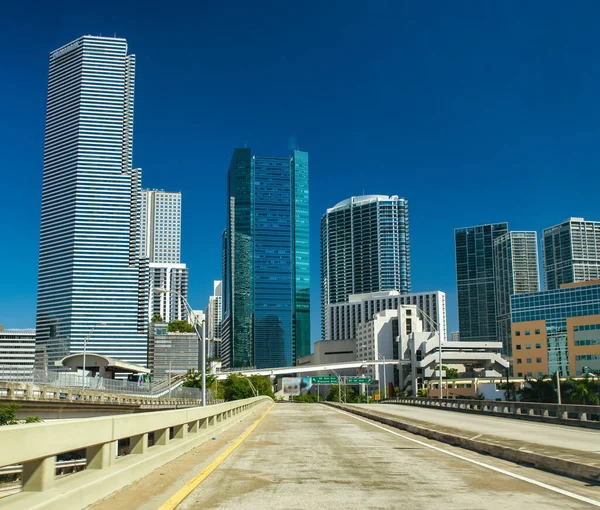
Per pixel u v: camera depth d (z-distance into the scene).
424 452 18.45
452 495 10.86
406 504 10.00
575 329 148.88
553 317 163.88
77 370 123.88
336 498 10.53
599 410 30.05
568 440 22.67
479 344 197.00
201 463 15.01
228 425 28.86
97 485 9.52
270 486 11.80
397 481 12.48
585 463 13.16
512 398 130.00
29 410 48.62
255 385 176.62
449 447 20.11
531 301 169.25
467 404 53.28
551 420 35.38
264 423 35.44
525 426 31.97
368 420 39.19
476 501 10.27
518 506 9.84
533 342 164.62
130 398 72.06
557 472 13.88
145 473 12.41
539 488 11.66
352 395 191.38
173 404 88.25
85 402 57.69
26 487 8.11
